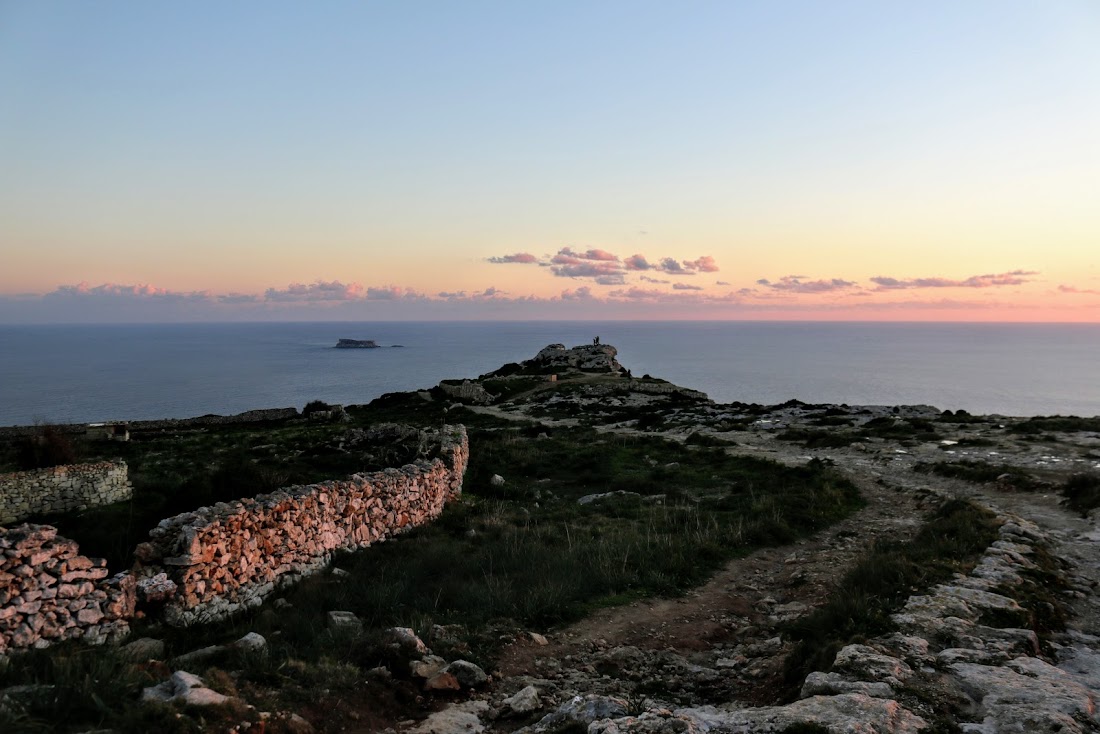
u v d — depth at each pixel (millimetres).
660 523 19750
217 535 11750
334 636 9750
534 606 11938
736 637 11156
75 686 6605
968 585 10984
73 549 9688
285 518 13875
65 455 26578
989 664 8070
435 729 7480
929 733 6332
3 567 8836
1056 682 7453
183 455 33500
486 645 10188
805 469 28328
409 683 8453
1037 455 28734
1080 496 20406
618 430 48281
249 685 7508
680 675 9500
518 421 52062
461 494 25594
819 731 6242
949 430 38469
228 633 10305
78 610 9500
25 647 8703
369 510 17484
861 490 25109
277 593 13023
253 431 47594
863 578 12070
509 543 16859
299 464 28953
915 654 8234
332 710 7457
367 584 13398
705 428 45625
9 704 6031
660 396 67062
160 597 10641
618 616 11977
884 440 36156
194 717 6352
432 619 11180
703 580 14328
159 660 8617
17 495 21109
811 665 8422
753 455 34125
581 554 15641
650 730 6551
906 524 19344
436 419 55219
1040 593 11047
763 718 6711
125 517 19125
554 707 8273
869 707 6652
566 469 31688
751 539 17688
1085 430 35844
